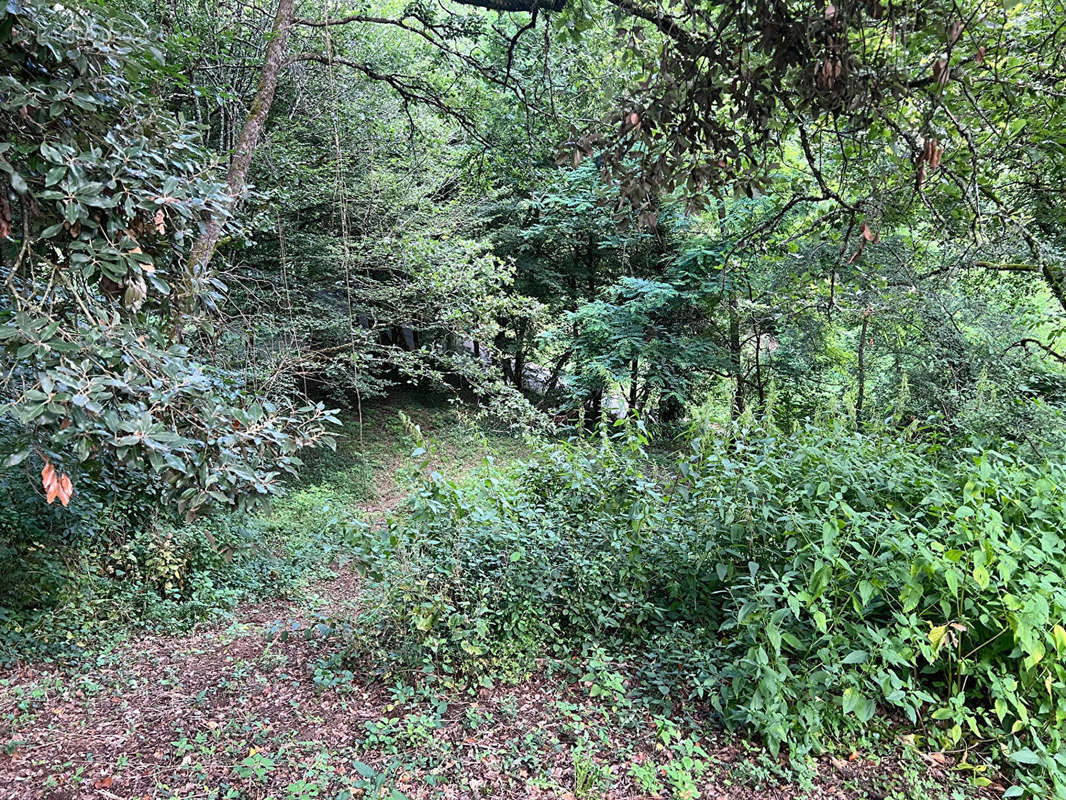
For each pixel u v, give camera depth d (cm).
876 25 201
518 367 1716
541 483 514
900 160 272
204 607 561
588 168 1169
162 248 274
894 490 400
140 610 526
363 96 874
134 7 553
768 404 501
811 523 368
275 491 242
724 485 414
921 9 183
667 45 226
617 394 1752
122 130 246
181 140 271
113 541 548
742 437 462
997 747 321
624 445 507
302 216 896
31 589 466
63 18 220
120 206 220
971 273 641
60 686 397
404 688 361
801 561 346
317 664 418
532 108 500
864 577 335
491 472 506
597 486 479
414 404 1538
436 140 924
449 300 846
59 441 183
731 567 393
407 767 302
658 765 311
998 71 284
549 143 545
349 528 412
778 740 312
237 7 660
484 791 290
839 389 936
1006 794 295
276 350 764
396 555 410
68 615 474
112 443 190
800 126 227
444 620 392
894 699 309
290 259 859
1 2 191
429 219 945
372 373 1145
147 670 436
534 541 434
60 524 499
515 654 399
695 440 488
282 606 621
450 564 410
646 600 441
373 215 893
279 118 789
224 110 691
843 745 328
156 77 366
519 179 677
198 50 598
